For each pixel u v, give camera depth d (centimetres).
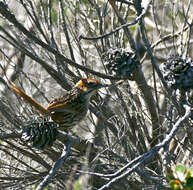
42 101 1270
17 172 1169
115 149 1182
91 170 1042
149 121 1298
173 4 1245
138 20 983
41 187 884
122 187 1102
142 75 1118
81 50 1244
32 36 1000
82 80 1150
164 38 1293
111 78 1073
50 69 1122
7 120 1134
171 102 1140
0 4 968
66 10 1398
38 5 1388
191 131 1130
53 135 980
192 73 1037
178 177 865
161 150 1215
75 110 1127
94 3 1232
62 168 1134
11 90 1143
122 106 1194
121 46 1246
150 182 1102
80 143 1063
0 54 1300
